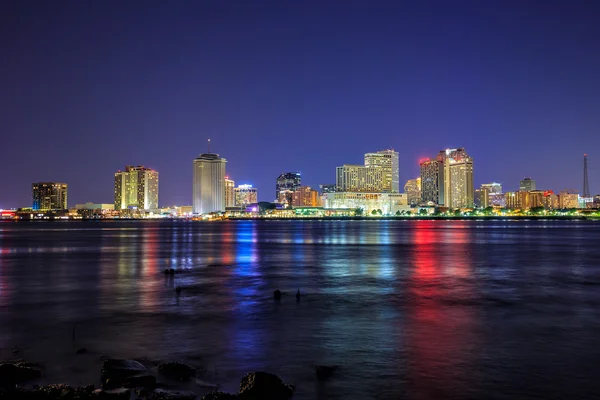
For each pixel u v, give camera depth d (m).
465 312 32.03
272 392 17.17
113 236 166.12
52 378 19.16
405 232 194.12
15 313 31.89
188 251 92.56
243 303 35.62
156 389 17.75
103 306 34.41
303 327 27.72
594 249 94.50
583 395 17.59
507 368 20.34
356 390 18.02
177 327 27.73
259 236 166.12
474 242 121.25
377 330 26.92
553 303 35.41
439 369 20.25
